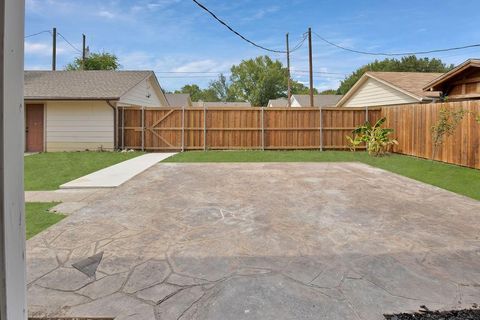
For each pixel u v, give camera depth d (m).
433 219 4.06
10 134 0.87
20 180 0.92
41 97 11.76
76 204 4.78
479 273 2.62
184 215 4.22
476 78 9.25
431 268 2.71
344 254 3.00
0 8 0.83
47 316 2.03
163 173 7.45
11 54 0.86
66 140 12.41
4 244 0.86
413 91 12.71
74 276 2.55
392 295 2.28
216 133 12.73
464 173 7.33
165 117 12.54
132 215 4.21
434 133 9.16
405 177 6.98
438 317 2.03
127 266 2.73
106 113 12.30
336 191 5.65
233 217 4.14
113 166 8.46
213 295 2.28
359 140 11.91
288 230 3.65
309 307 2.13
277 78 47.53
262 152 12.07
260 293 2.31
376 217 4.15
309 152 12.09
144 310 2.10
